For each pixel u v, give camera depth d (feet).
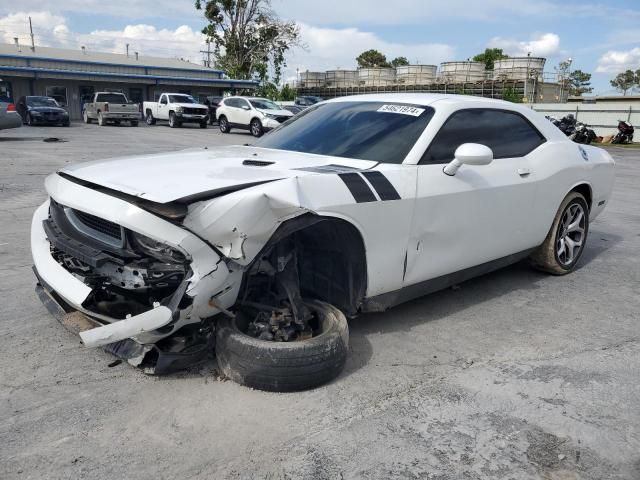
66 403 8.80
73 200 9.39
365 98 14.17
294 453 7.84
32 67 113.80
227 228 8.38
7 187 27.61
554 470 7.72
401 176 10.91
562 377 10.37
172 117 92.17
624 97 132.26
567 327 12.88
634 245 21.04
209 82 132.98
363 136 12.30
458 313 13.46
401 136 11.95
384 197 10.33
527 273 17.02
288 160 11.40
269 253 9.62
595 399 9.62
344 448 7.99
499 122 13.99
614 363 11.05
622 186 37.65
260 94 165.37
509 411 9.14
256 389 9.32
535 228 14.82
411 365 10.62
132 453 7.68
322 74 191.42
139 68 130.41
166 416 8.56
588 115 103.86
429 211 11.28
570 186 15.65
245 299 9.87
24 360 10.09
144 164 10.55
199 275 8.42
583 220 16.90
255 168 10.25
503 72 148.36
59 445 7.78
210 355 10.25
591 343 12.01
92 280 9.25
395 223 10.65
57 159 39.81
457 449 8.09
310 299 10.74
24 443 7.79
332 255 10.77
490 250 13.34
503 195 13.08
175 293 8.43
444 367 10.61
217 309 8.90
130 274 8.74
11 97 111.24
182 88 133.08
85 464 7.42
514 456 7.98
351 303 10.76
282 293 9.95
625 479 7.58
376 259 10.53
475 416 8.96
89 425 8.27
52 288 9.82
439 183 11.50
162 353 8.93
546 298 14.82
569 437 8.48
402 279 11.25
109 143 55.83
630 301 14.82
